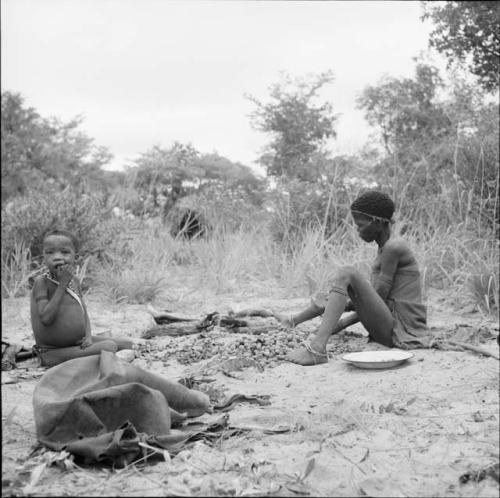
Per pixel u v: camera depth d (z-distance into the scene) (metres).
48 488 2.58
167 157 11.46
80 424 2.97
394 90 10.04
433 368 4.31
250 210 10.28
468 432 3.15
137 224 9.10
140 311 6.61
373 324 4.96
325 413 3.39
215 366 4.47
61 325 4.55
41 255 7.52
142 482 2.63
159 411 3.05
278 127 10.99
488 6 6.73
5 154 14.86
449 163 8.62
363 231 5.09
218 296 7.39
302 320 5.53
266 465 2.78
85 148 18.02
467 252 7.13
